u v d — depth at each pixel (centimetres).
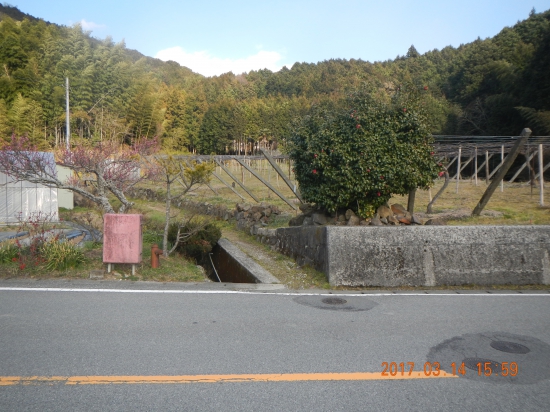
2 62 3469
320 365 434
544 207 1337
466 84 4359
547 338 526
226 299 688
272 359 445
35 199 1628
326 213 1114
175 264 918
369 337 518
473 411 353
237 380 396
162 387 379
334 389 384
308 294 739
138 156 1344
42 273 791
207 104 5681
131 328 529
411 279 800
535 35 4397
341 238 810
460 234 820
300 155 1111
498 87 3722
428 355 466
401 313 623
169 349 464
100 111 2870
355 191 1004
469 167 2992
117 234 786
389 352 471
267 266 1002
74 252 833
